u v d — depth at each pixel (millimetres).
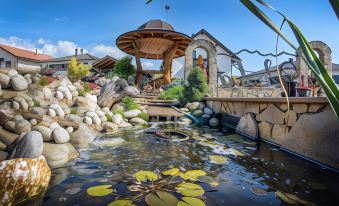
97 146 4078
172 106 9523
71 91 7121
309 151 3279
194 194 2102
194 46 11164
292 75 4996
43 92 6148
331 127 2912
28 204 1900
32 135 2947
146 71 15328
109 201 1952
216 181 2457
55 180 2436
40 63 35531
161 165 3010
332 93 854
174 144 4293
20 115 3889
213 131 5934
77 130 4438
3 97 5215
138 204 1896
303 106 3559
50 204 1901
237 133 5652
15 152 2830
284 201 2004
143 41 14734
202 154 3600
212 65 11234
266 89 9094
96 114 5977
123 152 3678
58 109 5359
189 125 7023
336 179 2539
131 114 7328
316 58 872
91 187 2244
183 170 2814
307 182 2449
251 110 5453
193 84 9430
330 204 1959
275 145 4270
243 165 3047
